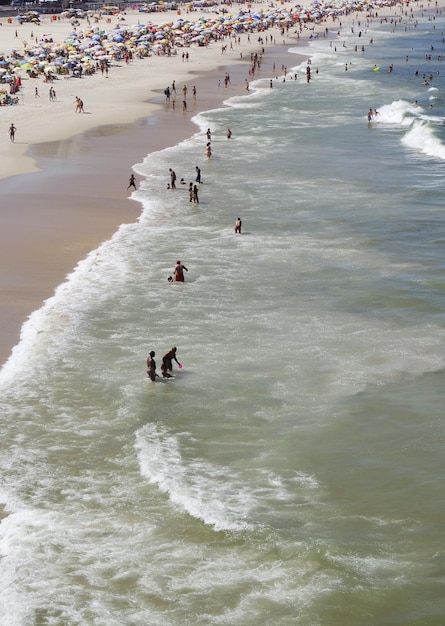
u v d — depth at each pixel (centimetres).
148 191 6319
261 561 2331
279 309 4088
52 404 3200
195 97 11162
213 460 2839
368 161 7469
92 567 2328
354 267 4653
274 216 5678
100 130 8769
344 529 2472
